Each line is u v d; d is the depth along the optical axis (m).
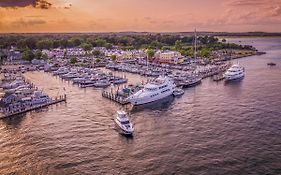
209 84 178.75
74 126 103.12
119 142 88.50
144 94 133.75
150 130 98.38
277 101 132.50
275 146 82.88
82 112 120.31
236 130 96.06
